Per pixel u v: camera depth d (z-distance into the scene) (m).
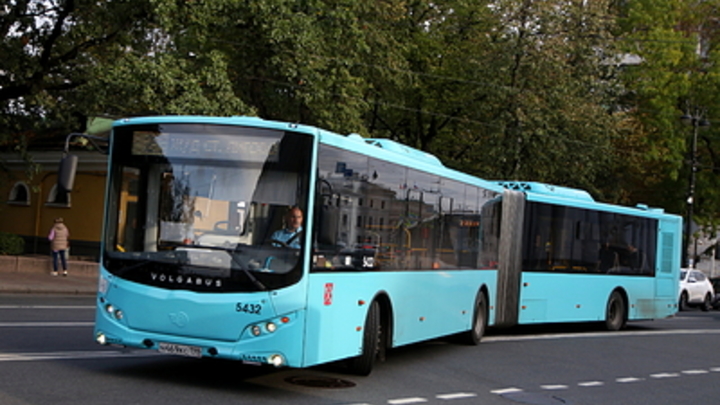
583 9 33.84
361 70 30.78
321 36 26.19
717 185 43.28
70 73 25.48
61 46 26.02
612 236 21.19
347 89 27.48
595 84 34.22
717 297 37.81
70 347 11.23
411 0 34.28
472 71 33.38
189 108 22.12
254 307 8.67
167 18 22.66
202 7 23.38
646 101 40.81
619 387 12.05
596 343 17.86
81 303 18.98
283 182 8.92
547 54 31.59
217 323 8.72
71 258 30.50
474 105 33.81
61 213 33.31
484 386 11.02
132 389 8.66
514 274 17.73
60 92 25.97
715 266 58.09
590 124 32.97
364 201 10.29
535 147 32.03
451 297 14.02
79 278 25.52
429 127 37.53
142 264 9.03
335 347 9.55
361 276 10.20
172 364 10.59
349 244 9.87
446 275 13.69
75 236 32.59
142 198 9.20
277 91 26.59
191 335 8.82
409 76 32.12
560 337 18.62
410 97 35.84
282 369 10.83
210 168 9.05
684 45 41.38
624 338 19.45
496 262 16.77
